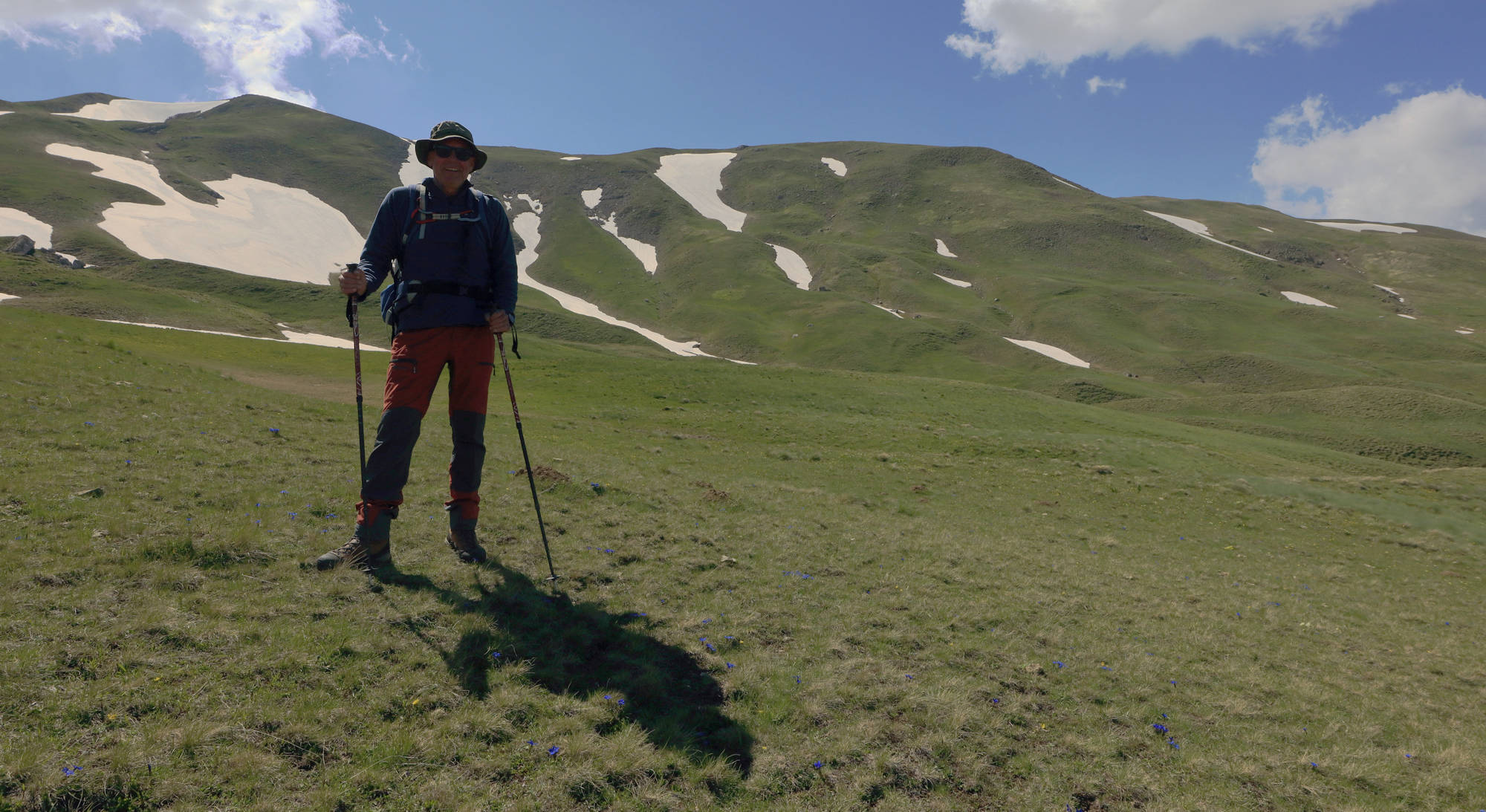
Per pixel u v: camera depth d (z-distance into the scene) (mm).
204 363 46062
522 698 5336
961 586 10969
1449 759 7930
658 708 5820
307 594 6137
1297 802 6422
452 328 6668
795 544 11664
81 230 149500
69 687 4348
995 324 168375
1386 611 17562
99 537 6457
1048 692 7629
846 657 7453
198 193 194000
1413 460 85062
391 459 6715
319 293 138125
